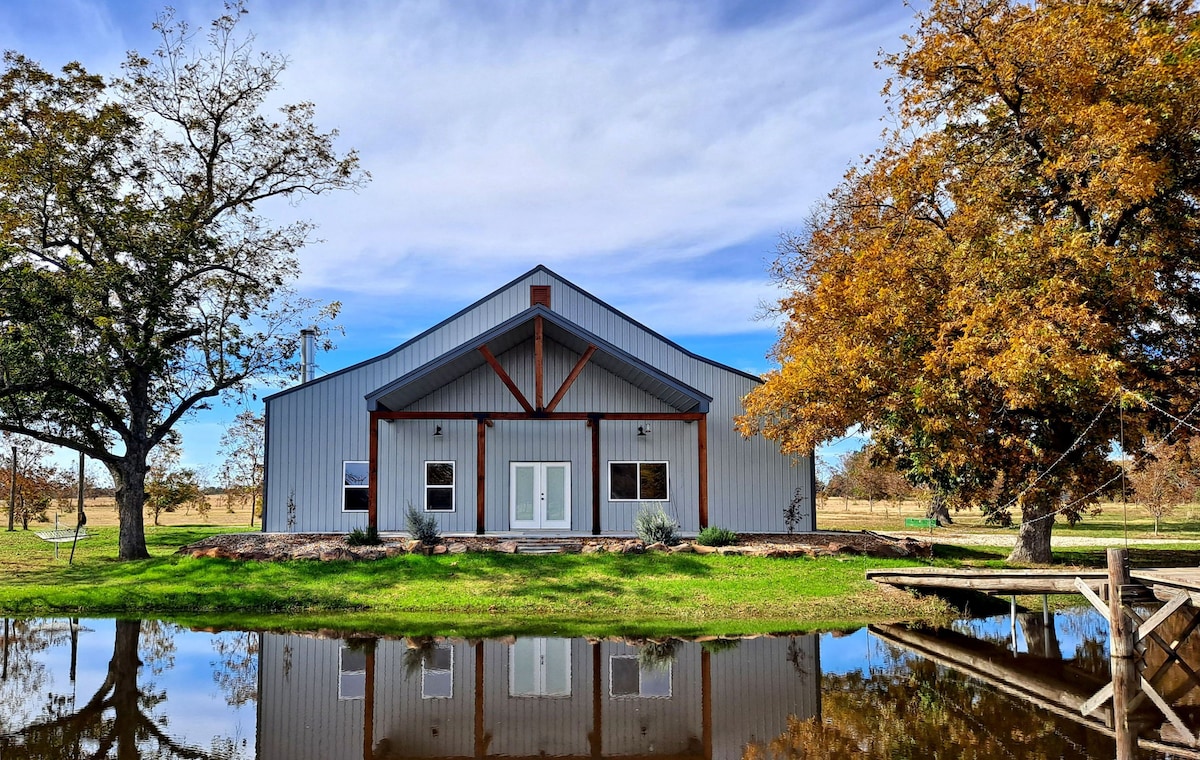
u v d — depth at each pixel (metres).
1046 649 12.90
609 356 21.62
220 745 7.97
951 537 30.84
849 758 7.59
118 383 23.36
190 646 12.98
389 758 7.63
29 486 36.31
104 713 9.14
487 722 8.87
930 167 20.14
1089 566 20.02
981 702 9.67
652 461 23.33
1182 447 20.19
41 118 21.03
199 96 23.33
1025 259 17.16
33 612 16.27
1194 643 13.51
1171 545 26.03
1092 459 19.81
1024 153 19.62
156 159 23.28
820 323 21.16
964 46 19.05
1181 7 17.69
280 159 24.55
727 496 23.28
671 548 19.66
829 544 20.81
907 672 11.21
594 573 17.98
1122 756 7.59
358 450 23.06
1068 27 17.30
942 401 17.84
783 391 20.34
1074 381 16.47
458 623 14.88
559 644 13.08
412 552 19.20
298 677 10.92
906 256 19.31
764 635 13.87
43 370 21.52
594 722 8.88
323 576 17.98
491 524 22.91
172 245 22.59
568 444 23.31
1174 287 19.03
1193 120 16.89
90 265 22.98
